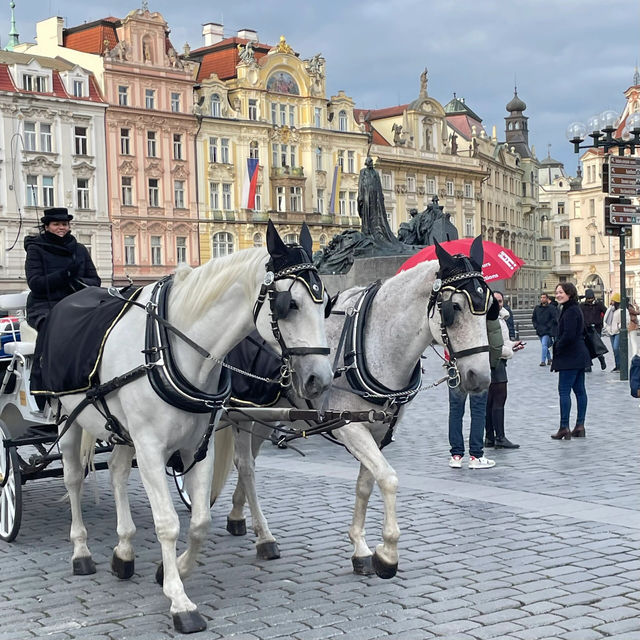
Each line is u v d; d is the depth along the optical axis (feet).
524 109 331.57
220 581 20.93
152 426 18.38
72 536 22.04
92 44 189.47
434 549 23.04
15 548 24.49
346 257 86.99
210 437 18.98
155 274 192.03
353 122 231.91
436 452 38.96
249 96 208.44
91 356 19.65
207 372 18.57
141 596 19.94
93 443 22.06
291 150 218.18
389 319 20.80
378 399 20.54
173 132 194.59
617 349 79.77
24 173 172.96
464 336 19.47
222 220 202.18
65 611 19.03
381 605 18.83
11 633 17.72
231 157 205.26
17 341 28.99
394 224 241.76
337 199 226.17
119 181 186.19
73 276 25.17
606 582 19.99
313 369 16.97
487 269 38.73
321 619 18.08
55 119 177.47
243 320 18.15
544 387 67.10
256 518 22.98
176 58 196.34
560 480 31.91
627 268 240.94
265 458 38.04
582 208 291.79
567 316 41.14
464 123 283.59
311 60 222.69
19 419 28.02
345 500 29.30
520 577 20.48
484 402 34.47
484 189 280.51
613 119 64.64
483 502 28.40
